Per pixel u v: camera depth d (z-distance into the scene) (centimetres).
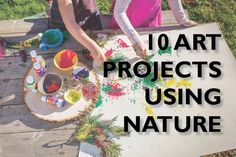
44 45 170
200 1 249
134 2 184
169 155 142
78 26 156
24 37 178
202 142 145
